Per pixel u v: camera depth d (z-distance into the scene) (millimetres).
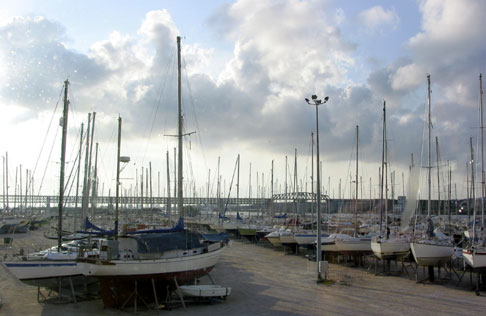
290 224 55188
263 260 37031
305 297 22094
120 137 24750
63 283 20797
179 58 31109
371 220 58281
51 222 68000
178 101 30703
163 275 20641
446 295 22609
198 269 22578
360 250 33250
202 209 100250
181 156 30094
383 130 34719
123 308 19844
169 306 20031
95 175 52375
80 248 21031
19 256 21609
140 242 21406
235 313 19094
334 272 30406
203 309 19797
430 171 35688
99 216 74438
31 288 24281
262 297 22141
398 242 29250
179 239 22812
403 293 23094
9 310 19422
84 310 19547
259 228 54031
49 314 18750
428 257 26328
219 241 26656
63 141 26203
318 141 27188
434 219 57562
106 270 19547
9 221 58156
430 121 35250
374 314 18750
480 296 22375
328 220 65000
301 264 34594
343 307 20000
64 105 26516
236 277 28141
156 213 100500
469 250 24125
